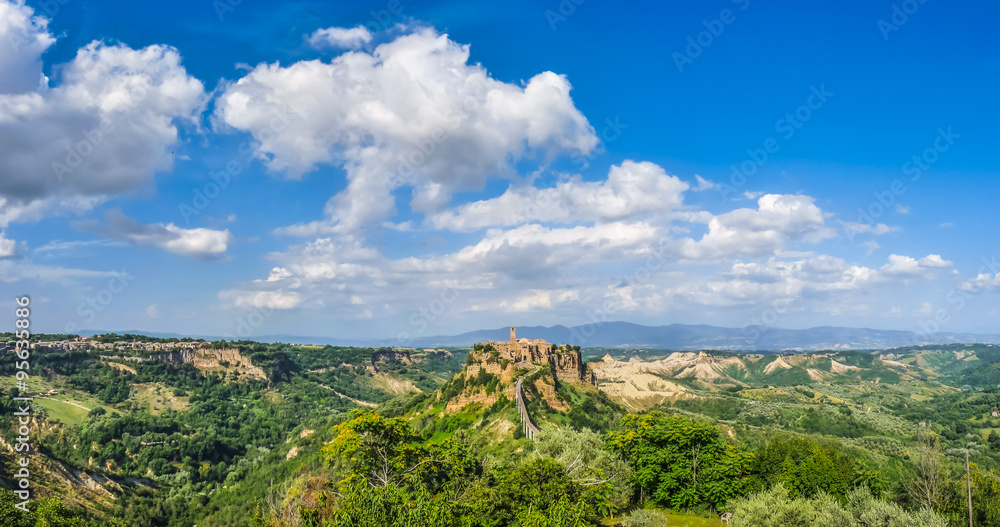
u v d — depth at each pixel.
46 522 95.00
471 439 144.38
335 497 69.44
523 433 138.75
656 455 92.44
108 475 186.50
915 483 90.19
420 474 70.75
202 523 168.12
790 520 70.38
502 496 62.38
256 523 77.56
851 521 67.56
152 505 175.88
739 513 75.81
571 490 64.50
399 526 51.59
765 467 90.44
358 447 72.50
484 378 193.38
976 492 81.69
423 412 198.75
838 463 88.88
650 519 75.94
